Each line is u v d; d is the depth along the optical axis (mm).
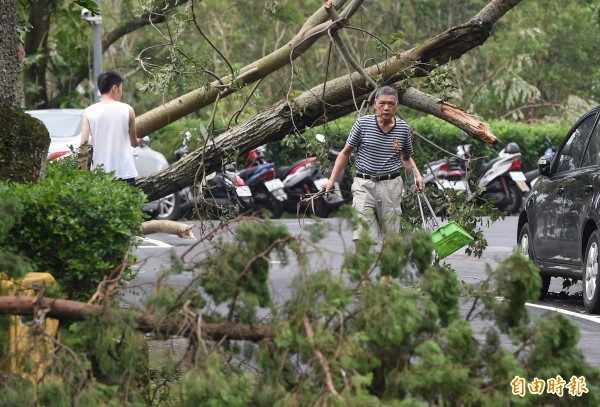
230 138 13758
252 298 6398
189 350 6410
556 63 54875
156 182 13859
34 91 33812
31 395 6082
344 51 13539
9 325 6684
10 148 9305
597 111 14984
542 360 6176
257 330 6367
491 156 34125
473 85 51719
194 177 13828
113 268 8281
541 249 15445
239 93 14375
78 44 35156
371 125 13414
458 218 13297
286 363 6168
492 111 51281
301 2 48938
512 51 50750
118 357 6395
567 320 6277
